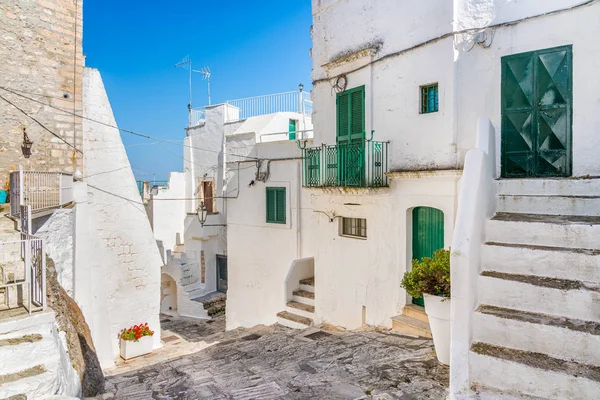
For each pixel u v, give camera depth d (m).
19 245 6.03
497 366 3.64
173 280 18.44
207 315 16.61
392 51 8.40
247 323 14.21
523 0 6.79
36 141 8.88
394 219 8.36
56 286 6.18
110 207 10.98
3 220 7.08
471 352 3.78
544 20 6.60
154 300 11.73
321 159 10.21
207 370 6.52
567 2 6.39
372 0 8.85
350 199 9.41
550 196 5.39
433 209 7.84
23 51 8.65
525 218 4.94
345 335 8.21
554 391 3.38
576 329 3.54
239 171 14.37
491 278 4.18
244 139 14.34
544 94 6.65
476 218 4.27
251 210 14.00
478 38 7.12
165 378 6.31
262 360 6.82
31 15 8.73
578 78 6.33
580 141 6.33
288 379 5.59
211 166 20.34
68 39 9.37
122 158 11.27
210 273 18.66
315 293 10.56
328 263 10.14
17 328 4.36
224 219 18.69
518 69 6.86
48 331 4.44
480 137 5.50
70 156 9.47
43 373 3.86
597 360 3.43
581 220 4.70
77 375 4.99
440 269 5.21
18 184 7.34
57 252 7.49
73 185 8.82
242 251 14.37
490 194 5.22
